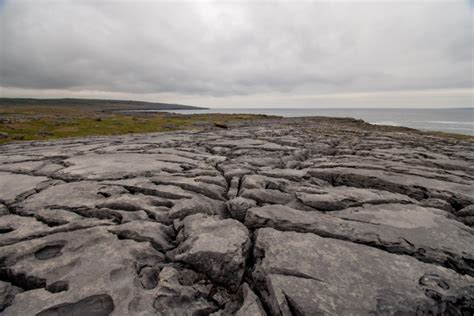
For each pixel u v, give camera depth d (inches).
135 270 264.4
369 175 560.1
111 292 231.9
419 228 341.7
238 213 402.3
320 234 331.9
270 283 242.4
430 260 287.3
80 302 223.3
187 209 389.4
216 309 239.0
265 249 293.3
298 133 1569.9
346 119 3710.6
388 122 6151.6
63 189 483.8
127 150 941.2
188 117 4266.7
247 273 279.9
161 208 404.2
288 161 753.0
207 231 325.7
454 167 679.1
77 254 285.9
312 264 267.0
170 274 259.4
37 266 267.6
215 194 478.6
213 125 2669.8
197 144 1117.1
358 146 1037.2
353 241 316.8
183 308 227.8
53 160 762.8
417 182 517.7
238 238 309.0
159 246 314.7
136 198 433.4
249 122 3058.6
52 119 3161.9
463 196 447.8
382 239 316.5
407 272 258.2
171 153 862.5
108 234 322.7
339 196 441.7
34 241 307.9
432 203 435.5
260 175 562.3
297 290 232.4
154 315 211.8
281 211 380.5
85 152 900.6
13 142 1440.7
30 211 396.5
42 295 230.5
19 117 3331.7
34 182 538.6
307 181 559.8
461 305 227.1
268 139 1237.1
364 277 250.2
